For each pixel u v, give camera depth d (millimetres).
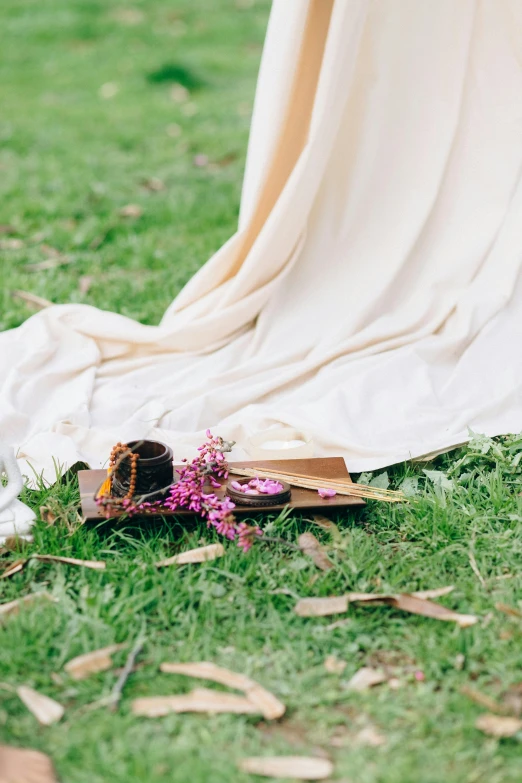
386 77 3471
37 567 2494
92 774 1876
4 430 3125
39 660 2174
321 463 2916
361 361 3344
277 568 2521
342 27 3158
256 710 2012
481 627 2283
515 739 1955
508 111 3488
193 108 7254
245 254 3648
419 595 2359
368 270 3592
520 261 3434
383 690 2096
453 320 3467
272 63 3322
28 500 2803
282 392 3367
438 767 1899
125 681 2105
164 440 3076
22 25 9414
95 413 3232
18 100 7406
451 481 2896
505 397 3172
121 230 5055
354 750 1936
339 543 2623
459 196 3578
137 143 6465
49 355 3471
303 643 2227
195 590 2391
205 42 9102
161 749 1923
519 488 2904
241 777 1864
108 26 9430
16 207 5324
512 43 3439
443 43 3439
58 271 4559
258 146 3432
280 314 3600
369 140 3543
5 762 1855
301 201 3438
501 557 2555
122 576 2461
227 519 2547
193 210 5309
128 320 3615
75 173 5871
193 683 2111
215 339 3609
